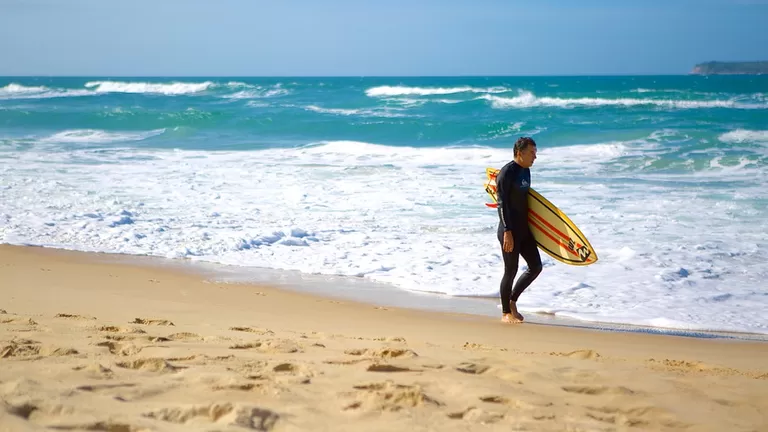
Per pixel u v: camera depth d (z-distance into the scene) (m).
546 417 3.12
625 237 10.91
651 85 76.88
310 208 13.24
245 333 5.09
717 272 8.89
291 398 3.10
